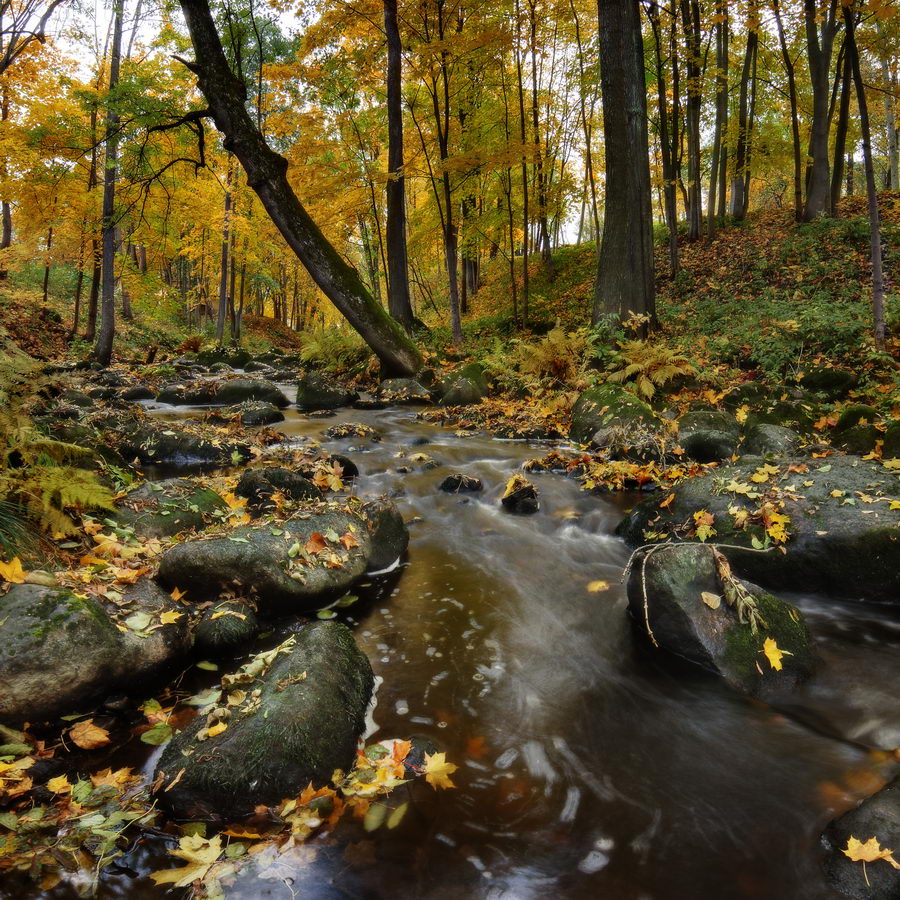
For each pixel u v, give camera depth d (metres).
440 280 34.22
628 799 2.38
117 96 10.32
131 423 7.46
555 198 17.20
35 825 2.15
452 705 2.96
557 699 3.02
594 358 10.16
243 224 20.39
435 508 5.81
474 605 3.98
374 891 1.97
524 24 14.46
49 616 2.79
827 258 13.93
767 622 3.21
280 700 2.51
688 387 9.45
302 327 44.62
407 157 18.03
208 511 4.65
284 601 3.67
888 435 5.38
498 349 11.87
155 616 3.24
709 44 17.08
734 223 19.92
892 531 3.71
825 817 2.26
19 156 12.74
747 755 2.62
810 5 15.07
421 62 13.33
